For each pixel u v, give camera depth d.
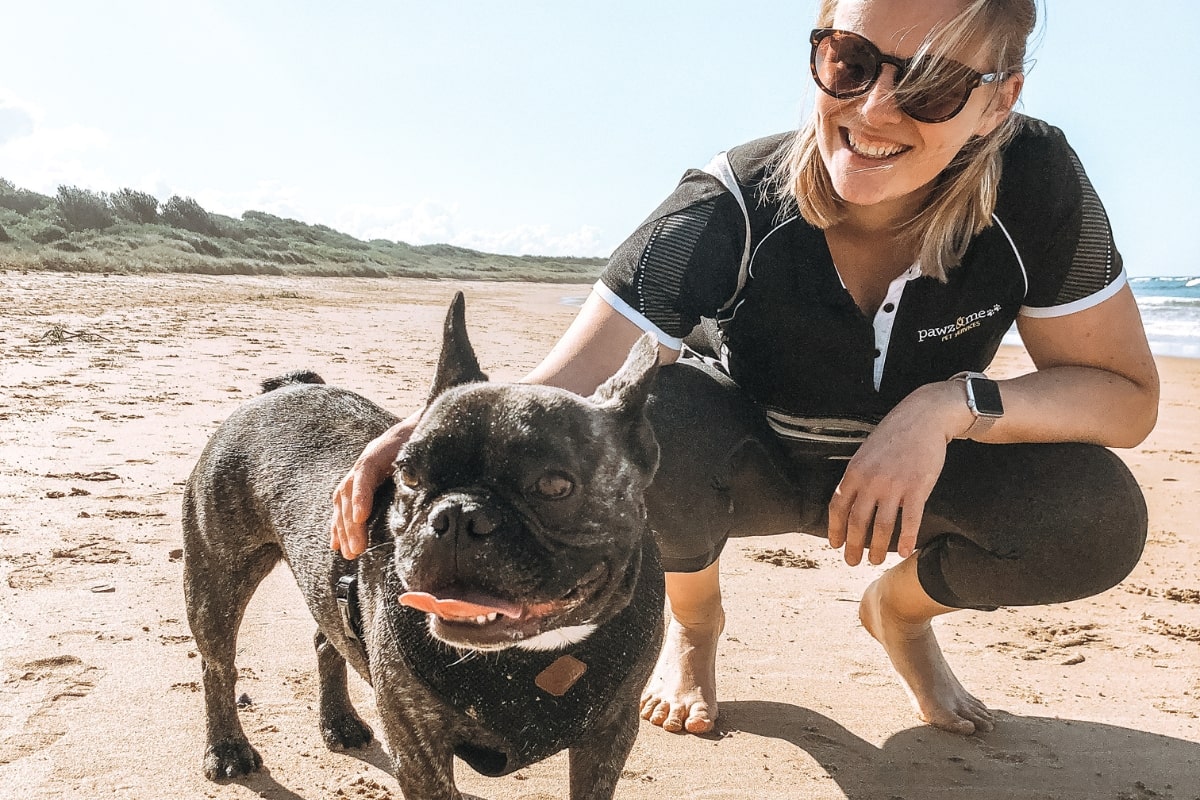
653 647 0.92
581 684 0.87
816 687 1.33
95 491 2.00
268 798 1.05
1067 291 1.03
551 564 0.80
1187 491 2.56
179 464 2.24
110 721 1.15
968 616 1.63
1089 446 1.07
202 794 1.04
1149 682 1.38
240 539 1.15
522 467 0.81
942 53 0.89
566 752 1.18
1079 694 1.33
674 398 1.10
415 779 0.90
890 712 1.26
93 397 2.95
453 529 0.77
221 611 1.14
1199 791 1.09
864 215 1.01
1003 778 1.11
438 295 10.76
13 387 3.02
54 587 1.50
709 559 1.12
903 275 1.02
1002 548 1.08
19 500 1.91
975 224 0.99
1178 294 14.66
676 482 1.07
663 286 1.02
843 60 0.92
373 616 0.92
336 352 4.44
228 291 8.32
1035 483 1.06
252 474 1.15
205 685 1.12
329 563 1.02
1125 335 1.05
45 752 1.08
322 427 1.17
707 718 1.19
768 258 1.04
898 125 0.92
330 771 1.11
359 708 1.27
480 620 0.78
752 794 1.06
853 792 1.07
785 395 1.11
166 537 1.75
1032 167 1.00
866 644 1.47
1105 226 1.03
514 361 4.64
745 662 1.40
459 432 0.82
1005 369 4.93
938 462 0.97
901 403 1.00
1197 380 4.91
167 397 3.01
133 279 8.70
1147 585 1.80
